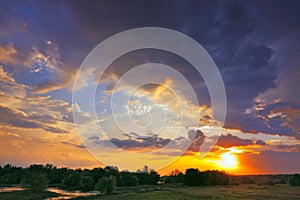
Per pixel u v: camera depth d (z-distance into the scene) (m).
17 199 84.00
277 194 87.00
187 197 77.25
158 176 182.38
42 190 104.31
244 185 154.62
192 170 162.50
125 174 167.38
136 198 75.88
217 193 92.12
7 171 177.25
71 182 146.62
